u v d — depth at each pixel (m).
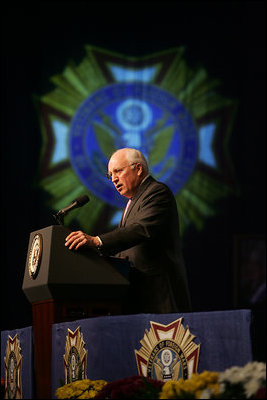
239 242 21.47
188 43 21.91
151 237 6.85
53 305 6.24
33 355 6.77
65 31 21.33
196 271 21.56
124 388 5.21
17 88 20.86
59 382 6.29
